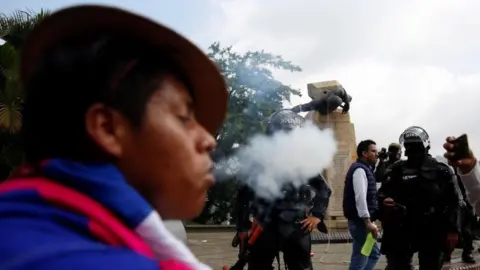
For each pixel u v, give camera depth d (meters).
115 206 0.84
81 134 0.90
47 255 0.69
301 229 4.84
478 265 9.80
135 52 0.94
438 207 5.91
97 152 0.90
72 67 0.90
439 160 6.14
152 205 0.95
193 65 1.02
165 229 0.88
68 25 0.95
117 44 0.93
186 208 0.97
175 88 0.98
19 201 0.79
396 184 6.09
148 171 0.93
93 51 0.91
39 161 0.91
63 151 0.90
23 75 0.99
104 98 0.90
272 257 4.97
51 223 0.76
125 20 0.95
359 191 6.40
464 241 10.09
